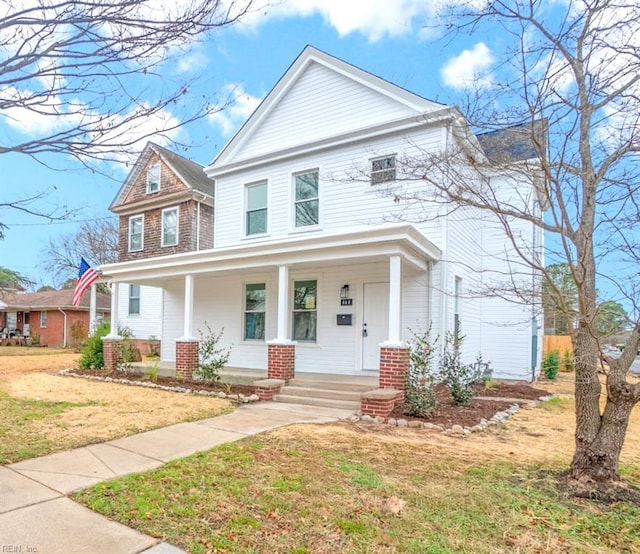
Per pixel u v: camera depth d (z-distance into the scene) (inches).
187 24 122.8
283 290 378.9
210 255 421.1
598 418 174.4
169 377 443.2
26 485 157.2
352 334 419.2
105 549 114.7
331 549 118.3
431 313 377.7
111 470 174.4
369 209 411.8
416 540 124.0
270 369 371.2
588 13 169.3
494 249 498.0
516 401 363.9
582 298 168.2
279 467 179.3
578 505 151.9
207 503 143.9
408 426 263.0
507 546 123.0
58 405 305.9
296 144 459.5
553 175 197.8
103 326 599.8
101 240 1149.7
